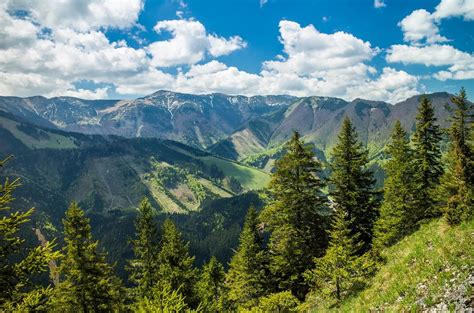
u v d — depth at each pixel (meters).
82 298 25.81
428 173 35.97
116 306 28.39
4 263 12.12
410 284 15.74
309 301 25.48
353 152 33.78
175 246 33.19
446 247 16.84
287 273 30.59
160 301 14.41
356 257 22.14
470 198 21.61
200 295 33.44
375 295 17.86
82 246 26.53
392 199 31.17
